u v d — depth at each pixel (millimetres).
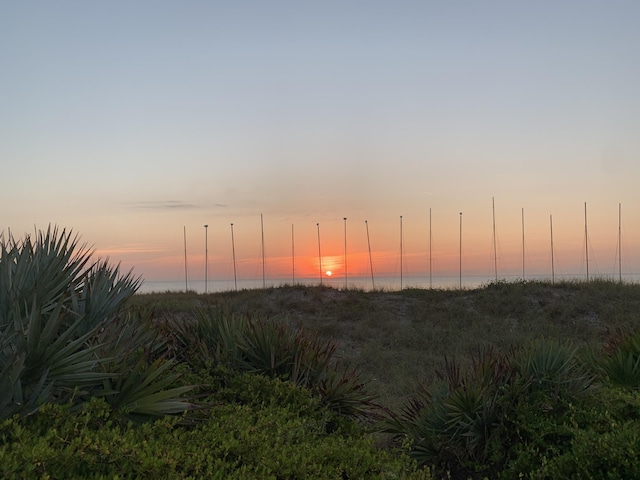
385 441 7449
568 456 5090
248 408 4980
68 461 3057
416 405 7121
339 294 24594
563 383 6441
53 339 4441
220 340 6980
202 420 4613
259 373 6664
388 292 24859
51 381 4062
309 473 3918
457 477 6160
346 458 4383
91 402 3951
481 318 20547
